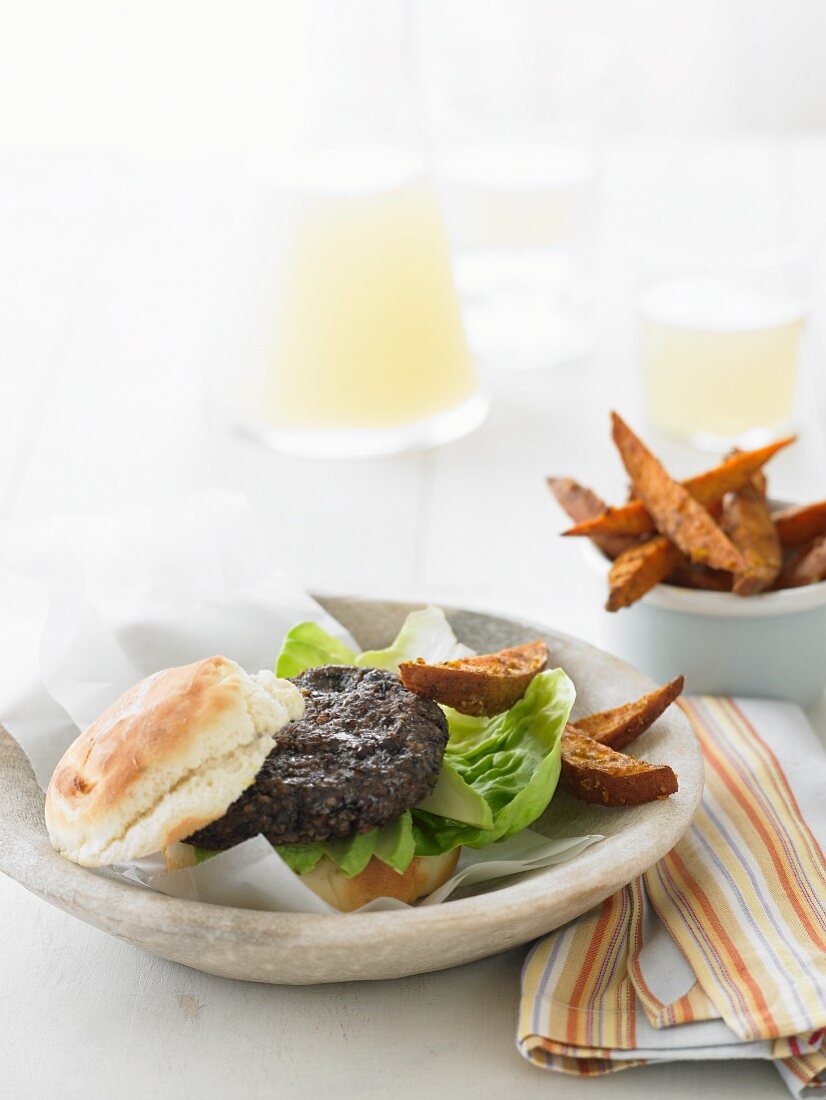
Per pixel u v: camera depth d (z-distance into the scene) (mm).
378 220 1140
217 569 869
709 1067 681
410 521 1138
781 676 889
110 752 690
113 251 1570
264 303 1168
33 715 792
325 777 688
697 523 855
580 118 1373
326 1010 708
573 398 1315
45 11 1886
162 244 1589
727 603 865
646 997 683
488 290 1389
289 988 719
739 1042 662
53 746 783
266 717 694
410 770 692
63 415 1284
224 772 679
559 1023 672
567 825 752
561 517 1145
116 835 680
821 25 2348
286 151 1159
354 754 700
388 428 1186
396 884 701
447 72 1435
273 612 860
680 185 1755
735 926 709
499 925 648
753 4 2354
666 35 2383
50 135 1917
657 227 1645
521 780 746
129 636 836
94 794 686
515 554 1097
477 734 788
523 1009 678
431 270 1173
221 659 706
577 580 1063
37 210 1645
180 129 1915
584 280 1409
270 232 1158
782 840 763
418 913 649
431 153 1396
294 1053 689
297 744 705
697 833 772
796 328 1197
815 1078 661
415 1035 696
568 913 673
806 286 1223
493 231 1367
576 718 809
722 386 1195
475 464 1213
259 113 1903
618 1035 670
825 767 823
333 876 690
